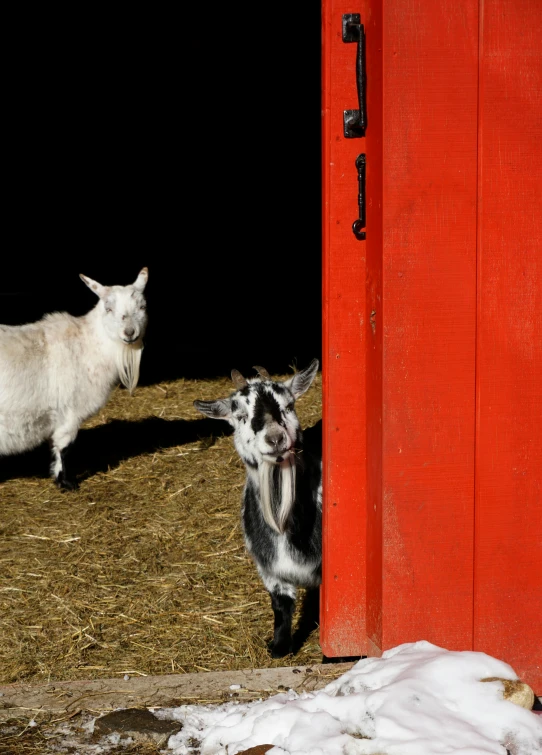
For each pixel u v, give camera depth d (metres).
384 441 2.84
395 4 2.69
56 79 14.53
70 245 15.17
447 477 2.87
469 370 2.84
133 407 8.54
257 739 2.45
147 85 14.75
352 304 3.08
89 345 6.57
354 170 3.01
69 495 6.43
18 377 6.18
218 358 10.30
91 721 2.79
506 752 2.22
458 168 2.77
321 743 2.28
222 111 14.90
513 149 2.78
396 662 2.63
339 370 3.11
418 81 2.72
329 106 2.97
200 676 3.06
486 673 2.53
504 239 2.80
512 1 2.72
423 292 2.80
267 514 3.84
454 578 2.92
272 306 12.88
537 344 2.85
